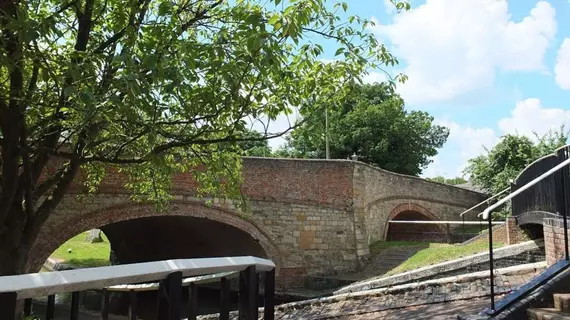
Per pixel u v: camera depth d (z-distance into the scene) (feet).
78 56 18.58
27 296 6.00
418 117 130.52
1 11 16.22
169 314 7.85
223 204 62.23
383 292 31.14
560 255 24.63
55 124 20.43
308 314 31.22
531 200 37.14
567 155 27.53
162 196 38.42
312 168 69.36
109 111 17.35
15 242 22.71
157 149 22.52
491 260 18.67
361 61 23.65
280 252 65.21
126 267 7.38
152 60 16.66
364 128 120.98
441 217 99.30
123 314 28.66
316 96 25.02
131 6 20.70
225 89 20.86
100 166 34.81
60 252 108.06
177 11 22.49
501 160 90.58
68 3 20.43
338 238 68.90
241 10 21.70
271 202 65.98
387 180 85.56
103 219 54.65
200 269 8.68
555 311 16.78
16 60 17.43
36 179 24.08
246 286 10.53
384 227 83.25
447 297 26.86
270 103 23.68
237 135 23.95
